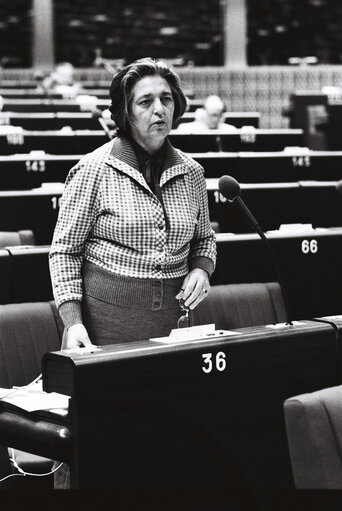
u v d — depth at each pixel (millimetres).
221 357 2662
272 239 4480
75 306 2986
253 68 17672
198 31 18953
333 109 11648
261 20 18625
